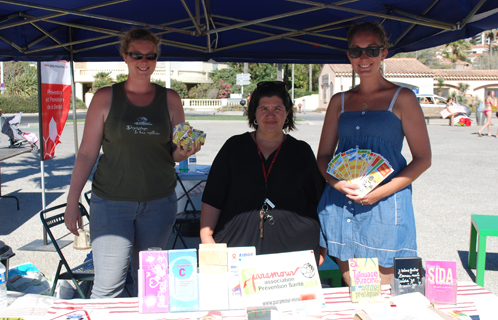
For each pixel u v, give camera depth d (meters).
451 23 2.87
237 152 2.45
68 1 2.82
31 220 5.98
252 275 1.76
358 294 1.89
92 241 2.62
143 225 2.66
